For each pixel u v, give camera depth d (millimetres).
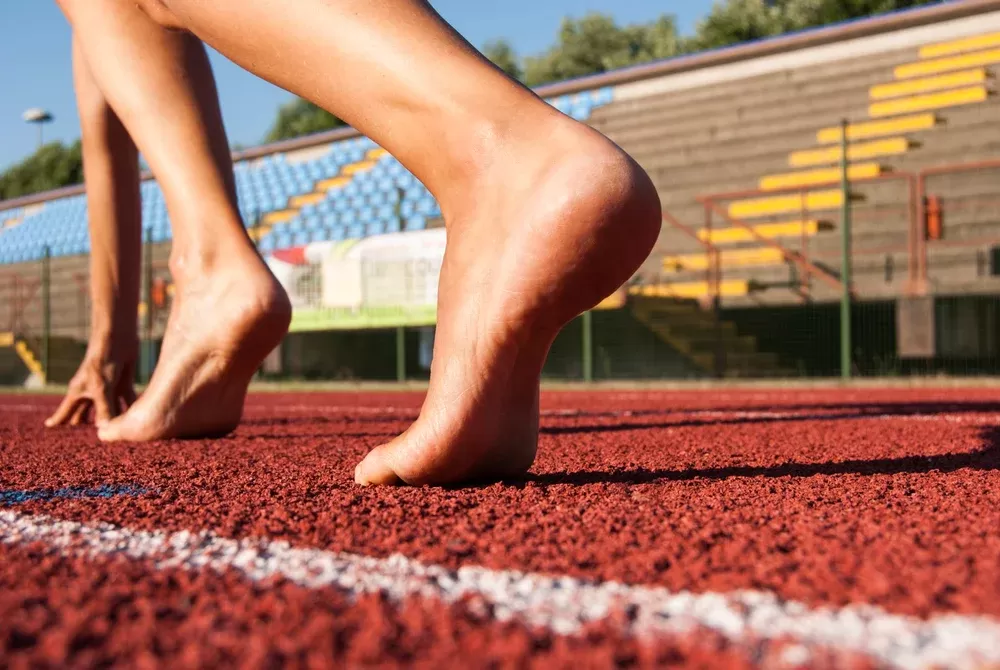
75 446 2982
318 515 1432
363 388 13164
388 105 1642
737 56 14664
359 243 12406
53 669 707
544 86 16766
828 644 731
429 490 1716
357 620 823
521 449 1776
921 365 11547
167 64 2877
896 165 12273
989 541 1155
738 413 4898
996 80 12469
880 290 11086
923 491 1679
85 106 3664
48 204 24922
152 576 1020
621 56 30516
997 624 781
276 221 18359
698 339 12453
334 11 1651
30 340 18875
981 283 10477
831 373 11977
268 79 1790
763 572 987
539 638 763
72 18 2959
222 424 3260
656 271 12961
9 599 914
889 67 13492
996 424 3666
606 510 1455
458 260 1621
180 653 741
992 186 11344
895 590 897
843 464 2197
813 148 13352
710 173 13898
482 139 1568
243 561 1093
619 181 1454
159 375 3160
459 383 1641
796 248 12203
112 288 3916
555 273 1496
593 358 13312
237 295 2994
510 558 1085
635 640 750
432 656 720
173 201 3018
